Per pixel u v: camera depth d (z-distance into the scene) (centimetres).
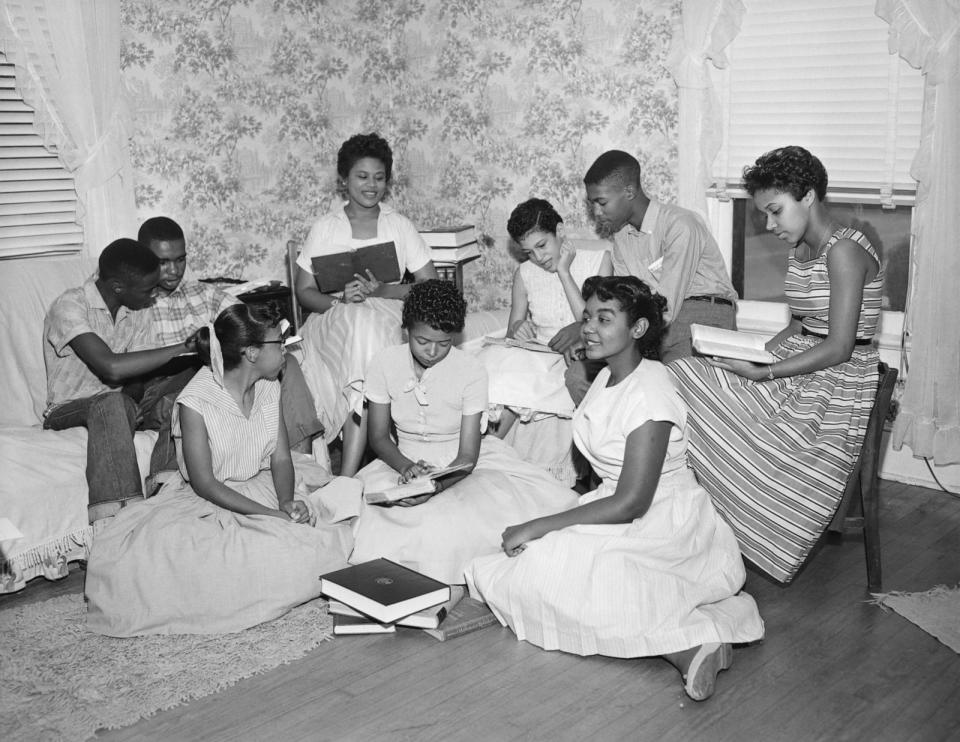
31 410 325
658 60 370
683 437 249
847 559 292
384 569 259
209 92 405
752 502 263
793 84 342
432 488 269
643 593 230
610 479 252
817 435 261
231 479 275
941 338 320
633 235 334
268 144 429
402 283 389
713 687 220
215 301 332
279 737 208
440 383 287
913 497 337
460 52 432
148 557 253
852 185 337
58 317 304
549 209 334
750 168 274
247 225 427
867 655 238
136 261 302
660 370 247
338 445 399
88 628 255
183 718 216
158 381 321
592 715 214
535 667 235
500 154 428
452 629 249
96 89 360
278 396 279
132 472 284
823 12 331
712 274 330
